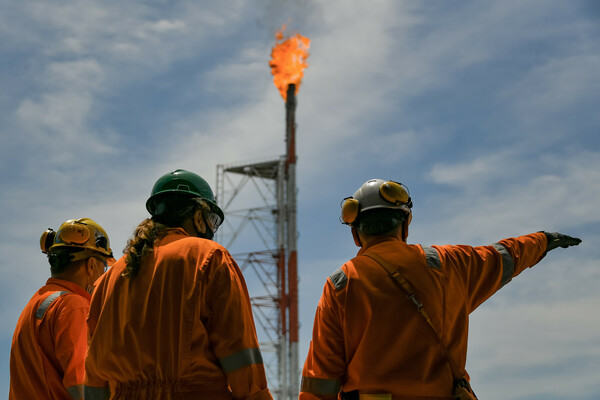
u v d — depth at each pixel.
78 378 5.43
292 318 49.22
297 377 47.50
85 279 6.16
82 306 5.73
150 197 4.91
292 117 54.56
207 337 4.28
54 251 6.11
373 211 5.34
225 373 4.28
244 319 4.32
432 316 4.86
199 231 4.89
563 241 5.63
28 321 5.68
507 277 5.30
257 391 4.23
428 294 4.90
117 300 4.46
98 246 6.22
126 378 4.33
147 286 4.38
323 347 5.03
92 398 4.56
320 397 4.98
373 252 5.13
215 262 4.39
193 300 4.27
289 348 48.53
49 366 5.60
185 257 4.40
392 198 5.31
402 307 4.86
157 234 4.64
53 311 5.65
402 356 4.80
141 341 4.28
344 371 5.03
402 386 4.76
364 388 4.85
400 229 5.42
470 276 5.13
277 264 51.72
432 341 4.82
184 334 4.21
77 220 6.23
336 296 5.02
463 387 4.79
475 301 5.18
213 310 4.32
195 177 4.99
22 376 5.62
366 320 4.90
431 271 4.98
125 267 4.47
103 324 4.45
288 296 50.09
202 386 4.20
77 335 5.57
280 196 52.88
